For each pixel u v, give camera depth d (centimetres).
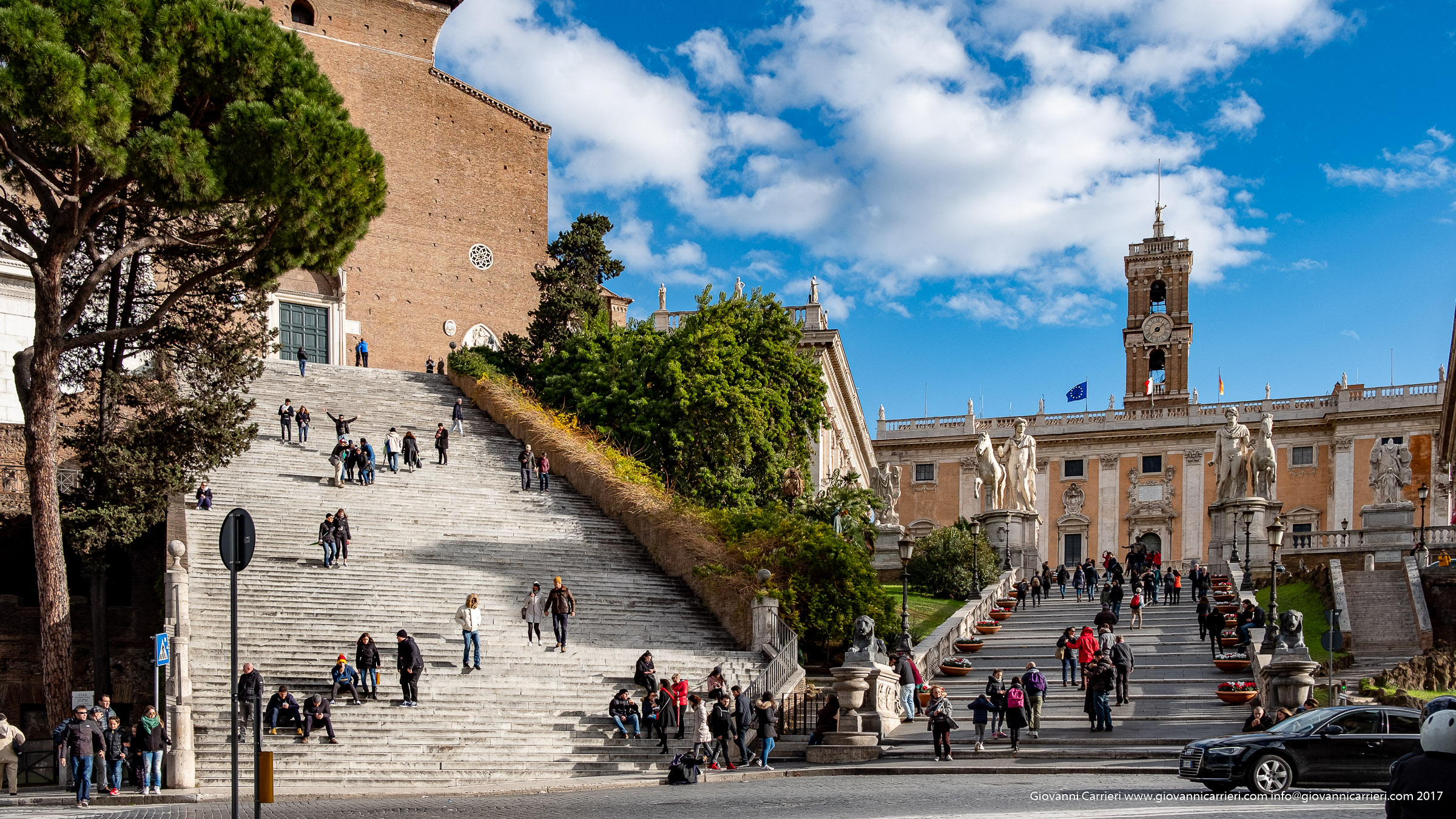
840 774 2434
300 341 6050
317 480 3853
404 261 6444
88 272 3206
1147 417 8619
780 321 5044
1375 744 1798
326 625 2956
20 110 2503
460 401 5031
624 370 5009
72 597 3466
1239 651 3347
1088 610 4181
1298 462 8231
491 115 6856
